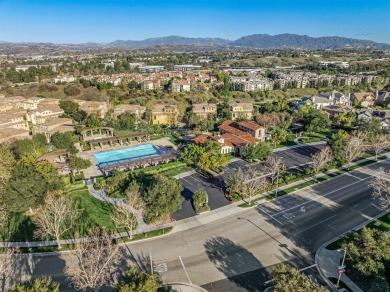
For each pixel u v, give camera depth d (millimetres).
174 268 43156
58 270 42750
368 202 61594
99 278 39250
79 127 114250
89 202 61906
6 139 95938
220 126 110625
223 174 76500
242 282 40500
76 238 49375
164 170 78562
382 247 38625
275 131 103250
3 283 39688
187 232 51938
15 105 147625
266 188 67562
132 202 56125
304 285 30797
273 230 52406
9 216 56438
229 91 188250
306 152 93438
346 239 41875
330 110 140000
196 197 58406
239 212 58375
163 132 115875
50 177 61344
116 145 103250
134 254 46156
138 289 30312
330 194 65375
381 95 163875
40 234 50031
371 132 96500
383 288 35719
